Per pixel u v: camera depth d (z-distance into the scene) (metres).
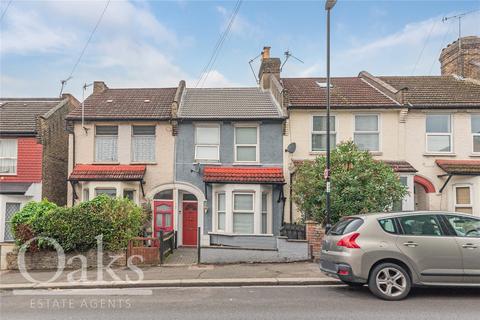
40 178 17.70
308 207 13.25
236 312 7.07
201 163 17.33
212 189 17.00
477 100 17.36
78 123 17.61
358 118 17.52
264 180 16.27
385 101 17.50
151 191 17.25
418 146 17.19
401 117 17.14
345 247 7.98
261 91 20.83
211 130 17.73
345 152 13.48
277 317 6.71
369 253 7.82
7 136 17.81
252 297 8.25
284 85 20.16
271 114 17.56
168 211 17.42
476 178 15.90
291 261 12.35
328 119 12.24
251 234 16.12
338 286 9.24
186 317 6.80
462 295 8.09
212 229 16.84
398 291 7.77
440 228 8.01
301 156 17.20
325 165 13.18
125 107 18.53
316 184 12.88
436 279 7.75
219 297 8.30
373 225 8.05
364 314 6.81
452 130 17.28
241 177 16.47
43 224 12.11
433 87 19.14
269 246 15.93
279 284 9.52
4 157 17.94
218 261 12.33
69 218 12.17
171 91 21.03
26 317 7.01
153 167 17.41
